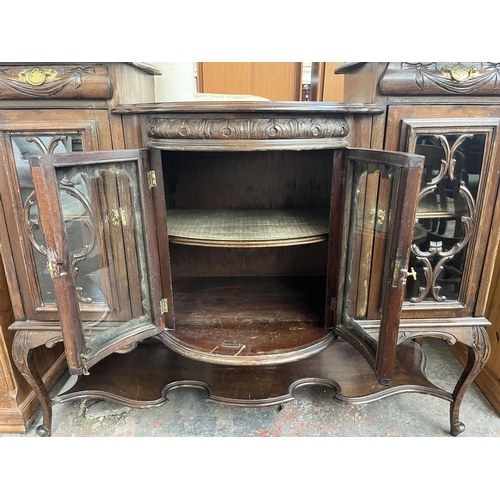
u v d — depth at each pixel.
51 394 1.20
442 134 0.84
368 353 0.86
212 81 1.92
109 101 0.84
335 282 0.98
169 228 1.06
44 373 1.21
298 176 1.27
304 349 0.96
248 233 1.01
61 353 1.32
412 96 0.83
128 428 1.09
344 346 1.26
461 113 0.84
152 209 0.90
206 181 1.28
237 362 0.92
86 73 0.81
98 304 0.87
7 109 0.84
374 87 0.83
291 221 1.13
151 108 0.80
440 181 0.87
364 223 0.88
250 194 1.29
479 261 0.92
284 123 0.79
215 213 1.24
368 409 1.17
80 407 1.18
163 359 1.22
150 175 0.88
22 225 0.90
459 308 0.96
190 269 1.41
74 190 0.74
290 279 1.38
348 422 1.11
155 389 1.09
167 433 1.08
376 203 0.85
